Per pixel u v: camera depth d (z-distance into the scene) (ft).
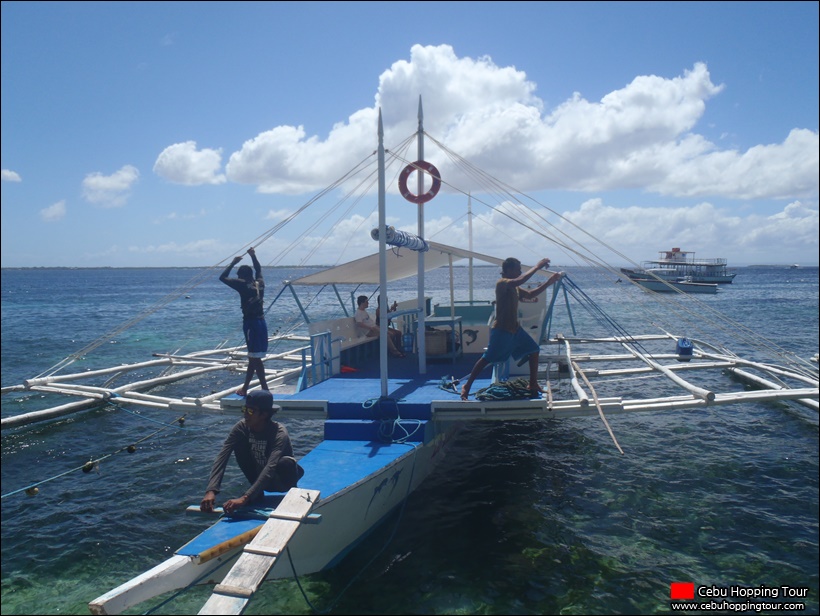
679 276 271.90
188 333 111.14
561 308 150.41
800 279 414.00
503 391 28.45
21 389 41.45
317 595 20.01
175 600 19.86
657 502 28.12
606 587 20.76
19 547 24.45
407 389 31.40
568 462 34.04
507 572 21.67
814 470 31.89
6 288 365.61
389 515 25.86
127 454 36.42
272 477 19.66
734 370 55.36
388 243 28.50
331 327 36.58
